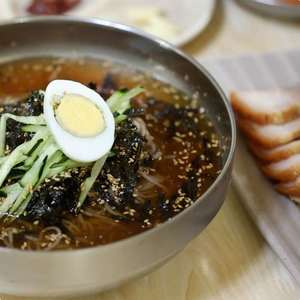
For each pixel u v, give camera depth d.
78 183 0.31
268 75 0.44
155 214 0.31
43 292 0.27
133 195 0.32
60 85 0.32
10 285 0.27
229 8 0.55
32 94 0.34
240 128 0.40
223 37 0.52
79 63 0.42
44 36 0.41
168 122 0.37
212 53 0.50
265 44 0.52
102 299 0.31
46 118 0.30
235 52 0.50
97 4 0.54
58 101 0.31
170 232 0.27
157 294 0.31
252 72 0.44
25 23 0.40
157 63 0.40
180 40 0.49
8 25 0.40
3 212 0.30
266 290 0.32
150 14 0.52
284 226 0.34
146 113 0.38
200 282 0.32
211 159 0.35
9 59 0.41
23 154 0.30
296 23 0.54
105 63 0.42
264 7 0.53
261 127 0.39
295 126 0.38
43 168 0.30
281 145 0.37
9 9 0.52
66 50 0.42
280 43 0.52
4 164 0.30
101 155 0.30
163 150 0.35
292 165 0.35
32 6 0.53
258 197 0.36
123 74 0.41
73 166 0.31
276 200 0.36
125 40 0.40
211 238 0.34
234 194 0.37
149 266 0.27
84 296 0.30
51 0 0.53
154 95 0.39
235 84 0.43
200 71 0.38
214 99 0.37
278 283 0.32
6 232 0.30
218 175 0.32
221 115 0.36
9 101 0.38
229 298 0.31
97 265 0.26
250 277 0.32
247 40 0.52
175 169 0.34
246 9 0.55
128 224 0.30
